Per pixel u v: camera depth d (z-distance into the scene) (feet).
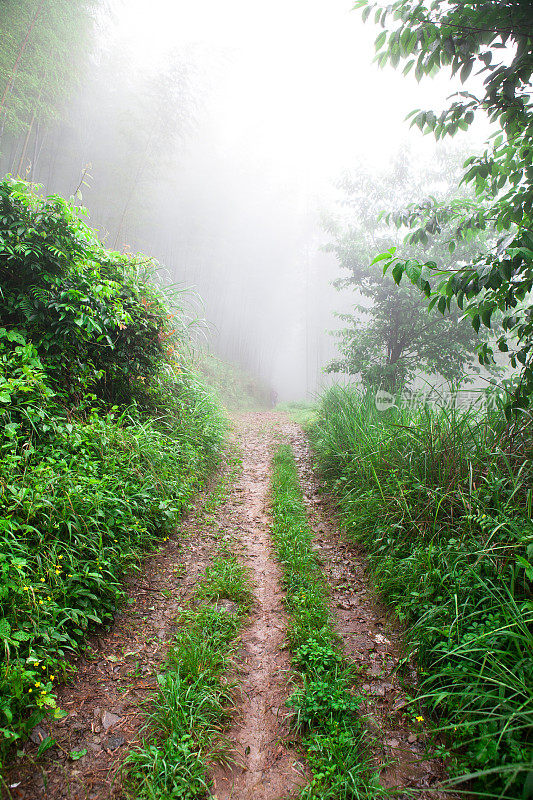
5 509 8.56
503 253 7.57
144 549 12.00
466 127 8.06
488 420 11.34
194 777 6.13
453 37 7.04
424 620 8.40
